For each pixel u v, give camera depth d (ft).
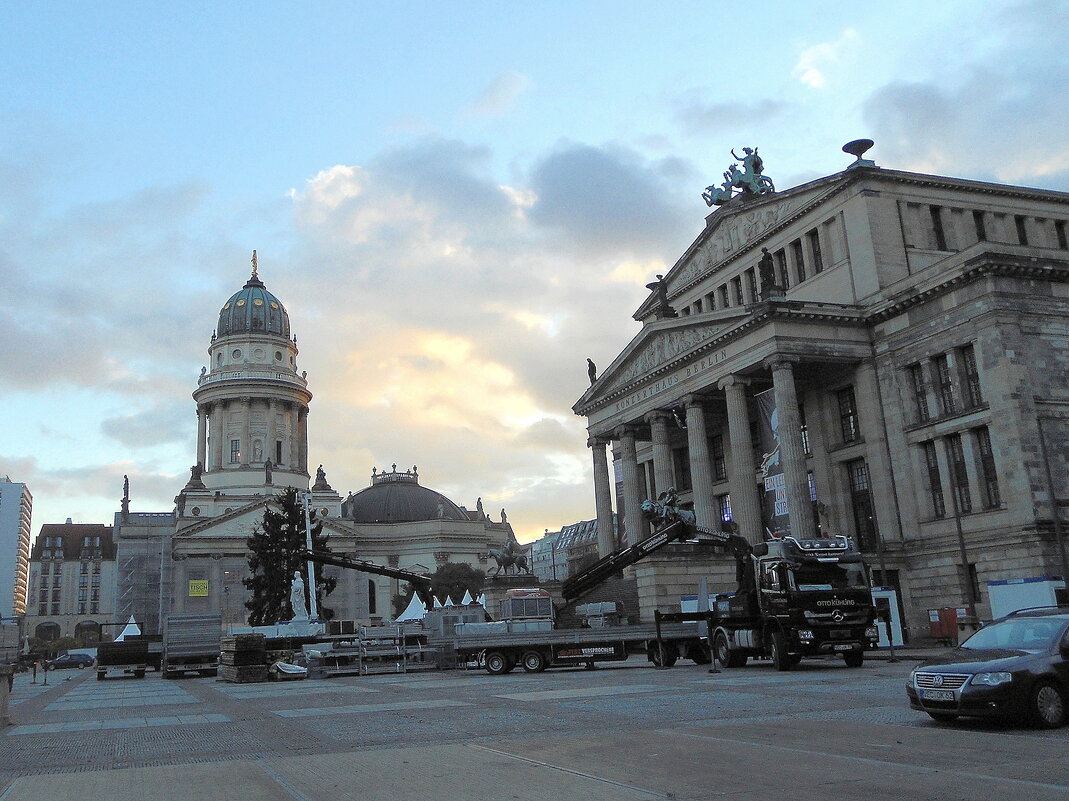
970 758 50.72
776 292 222.89
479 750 60.34
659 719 74.64
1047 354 198.80
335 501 608.19
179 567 519.19
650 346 268.00
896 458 219.82
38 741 78.23
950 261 205.67
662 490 262.67
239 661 175.52
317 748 66.33
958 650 68.90
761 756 53.47
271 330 624.18
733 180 287.89
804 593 126.62
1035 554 185.47
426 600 245.24
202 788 50.08
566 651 154.51
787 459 215.31
